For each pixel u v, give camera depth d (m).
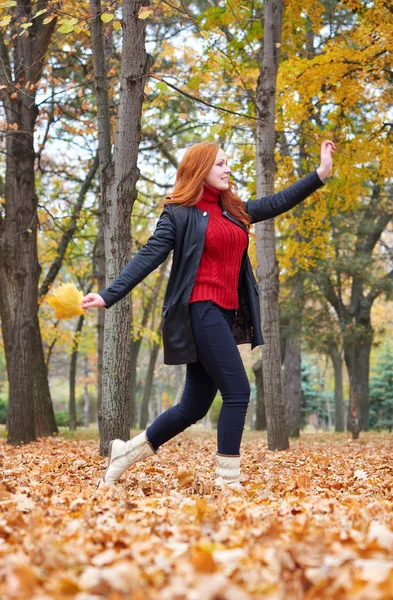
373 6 11.66
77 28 6.84
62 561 2.34
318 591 2.01
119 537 2.74
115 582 2.02
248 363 48.88
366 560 2.31
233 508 3.51
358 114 13.97
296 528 2.88
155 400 63.81
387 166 12.75
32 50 12.56
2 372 40.53
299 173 14.87
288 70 12.02
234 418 4.30
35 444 11.62
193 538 2.76
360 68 12.02
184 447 11.27
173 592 1.94
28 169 12.33
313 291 20.55
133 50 7.18
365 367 23.64
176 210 4.25
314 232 14.37
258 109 10.41
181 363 4.26
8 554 2.48
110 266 7.34
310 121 14.26
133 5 7.14
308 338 19.97
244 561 2.34
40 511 3.28
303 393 39.53
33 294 12.34
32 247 12.37
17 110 12.35
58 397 56.09
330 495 4.44
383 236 34.22
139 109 7.34
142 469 5.95
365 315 21.64
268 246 10.77
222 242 4.23
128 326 7.50
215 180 4.32
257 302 4.46
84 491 4.15
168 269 26.66
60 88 14.47
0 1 6.95
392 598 1.88
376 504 3.68
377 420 33.97
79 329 22.95
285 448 10.55
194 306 4.23
